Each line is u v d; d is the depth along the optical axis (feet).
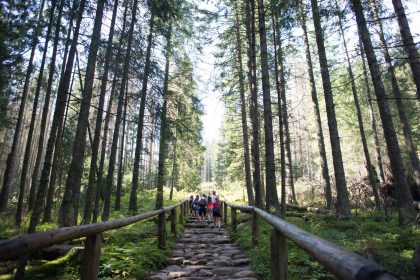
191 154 103.09
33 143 118.52
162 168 58.03
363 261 4.08
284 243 11.66
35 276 16.98
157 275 18.88
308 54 60.13
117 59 34.06
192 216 64.69
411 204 33.68
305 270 18.75
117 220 14.69
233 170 91.45
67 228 9.30
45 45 46.85
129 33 39.47
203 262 22.75
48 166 26.55
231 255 25.20
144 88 47.83
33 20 42.50
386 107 36.32
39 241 7.52
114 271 17.95
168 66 63.21
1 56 41.32
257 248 23.17
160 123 41.37
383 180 63.21
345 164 107.96
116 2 40.98
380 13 35.99
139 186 96.84
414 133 76.13
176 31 58.59
